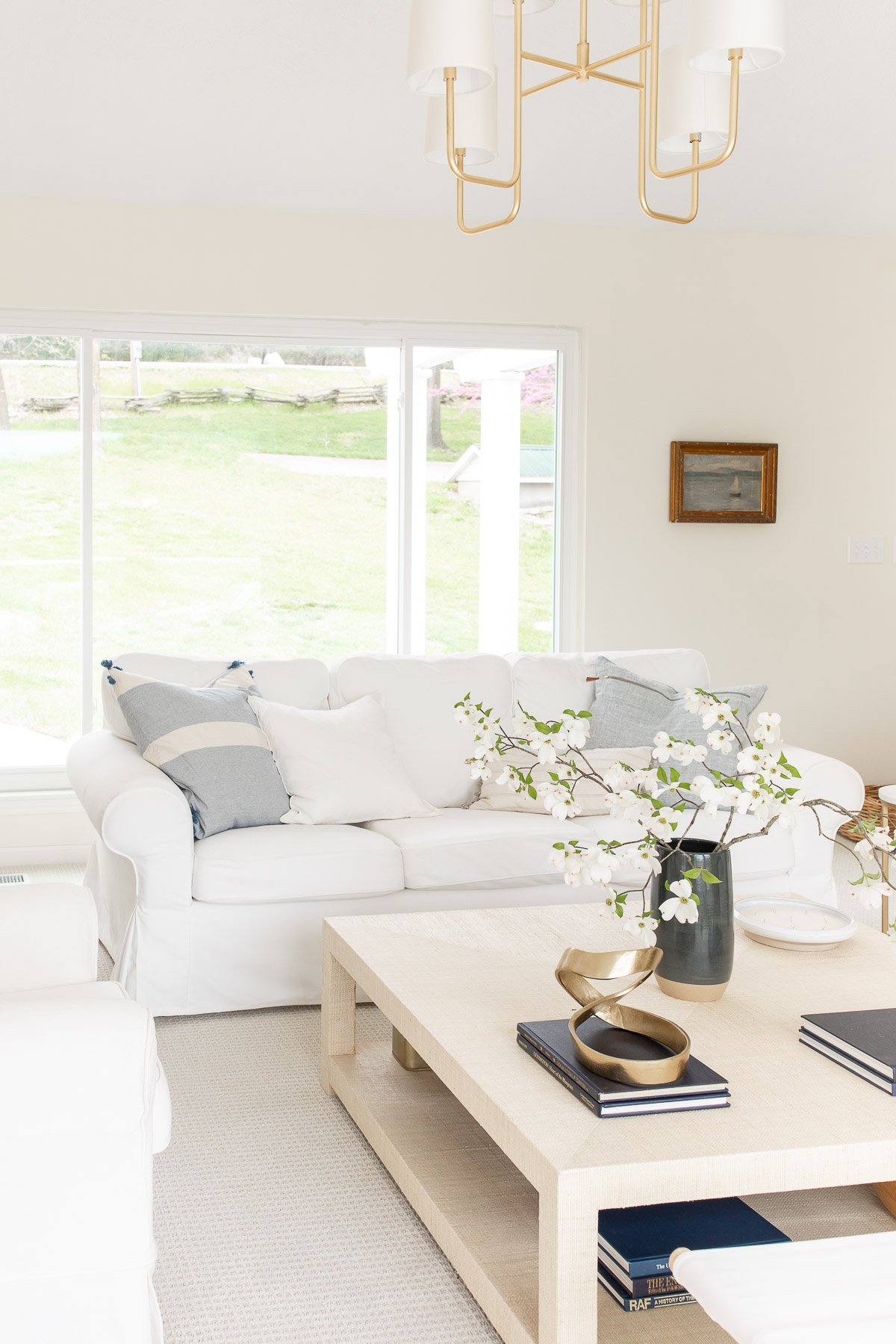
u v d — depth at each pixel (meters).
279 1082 2.76
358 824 3.45
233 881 3.03
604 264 5.04
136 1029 1.27
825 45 3.82
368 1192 2.28
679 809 2.04
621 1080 1.72
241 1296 1.94
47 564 4.79
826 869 3.57
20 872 4.55
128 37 3.63
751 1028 2.03
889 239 5.31
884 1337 1.20
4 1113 1.22
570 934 2.55
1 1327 1.26
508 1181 2.09
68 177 4.39
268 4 3.50
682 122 2.28
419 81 2.01
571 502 5.16
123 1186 1.27
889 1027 1.92
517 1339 1.67
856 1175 1.62
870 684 5.47
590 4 3.52
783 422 5.28
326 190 4.57
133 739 3.54
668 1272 1.73
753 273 5.19
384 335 4.95
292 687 3.71
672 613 5.23
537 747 2.05
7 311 4.62
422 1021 2.04
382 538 5.05
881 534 5.43
